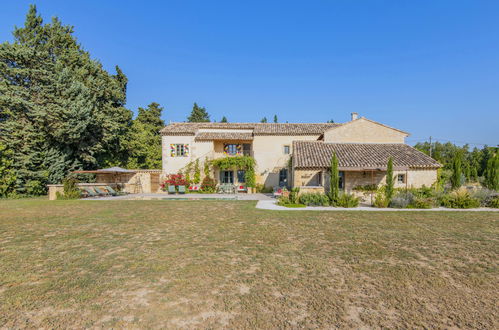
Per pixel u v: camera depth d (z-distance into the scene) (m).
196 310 4.42
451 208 16.83
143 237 9.27
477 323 4.09
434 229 10.58
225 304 4.62
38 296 4.90
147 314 4.30
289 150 31.66
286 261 6.82
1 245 8.27
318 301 4.73
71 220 12.52
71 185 24.17
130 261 6.81
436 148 67.31
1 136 26.70
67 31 34.62
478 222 12.04
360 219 12.74
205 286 5.34
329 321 4.09
